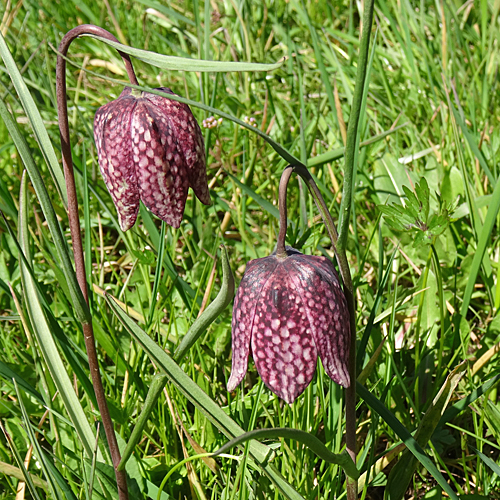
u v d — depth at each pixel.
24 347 0.59
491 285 0.59
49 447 0.55
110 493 0.51
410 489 0.53
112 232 0.71
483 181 0.68
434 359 0.57
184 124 0.47
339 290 0.45
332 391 0.53
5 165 0.77
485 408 0.51
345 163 0.45
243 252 0.65
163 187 0.47
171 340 0.57
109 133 0.47
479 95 0.81
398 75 0.87
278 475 0.47
